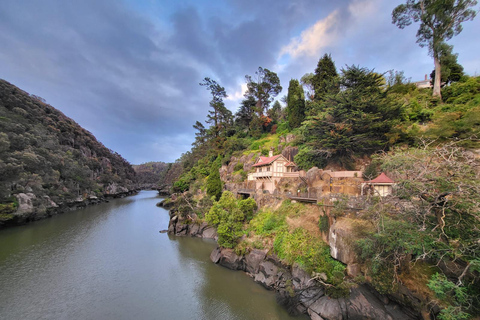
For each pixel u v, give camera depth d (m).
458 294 13.23
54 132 96.94
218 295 22.52
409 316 15.75
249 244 28.53
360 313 16.75
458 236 14.77
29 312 19.48
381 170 27.66
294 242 23.80
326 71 51.78
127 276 26.81
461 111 31.08
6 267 27.88
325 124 36.03
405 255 16.34
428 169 15.49
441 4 38.38
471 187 13.43
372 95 33.44
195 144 105.88
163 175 174.62
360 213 20.31
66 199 70.75
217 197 51.06
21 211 47.91
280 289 21.86
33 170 61.56
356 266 18.70
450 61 40.72
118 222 56.28
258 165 45.31
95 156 133.25
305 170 39.12
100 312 19.80
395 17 45.03
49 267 28.50
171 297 22.41
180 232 44.78
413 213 16.16
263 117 73.00
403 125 31.67
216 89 86.38
